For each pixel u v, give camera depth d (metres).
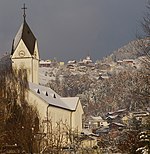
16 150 44.97
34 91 91.06
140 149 24.64
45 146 43.72
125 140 35.78
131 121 33.84
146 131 25.28
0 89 64.25
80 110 108.44
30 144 44.06
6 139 47.31
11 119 58.12
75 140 50.75
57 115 96.62
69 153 43.91
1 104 57.44
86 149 43.59
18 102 70.62
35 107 78.06
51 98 98.69
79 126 107.69
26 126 49.28
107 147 44.44
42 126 57.97
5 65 81.31
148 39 26.55
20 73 83.75
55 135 53.06
